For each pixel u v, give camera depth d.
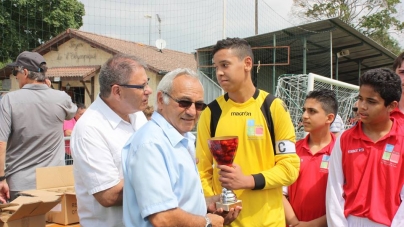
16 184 3.25
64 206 2.86
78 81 14.95
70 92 15.12
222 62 2.26
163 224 1.60
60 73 14.49
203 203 1.87
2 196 3.16
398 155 2.21
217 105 2.45
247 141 2.31
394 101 2.23
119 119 2.14
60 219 2.88
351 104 5.91
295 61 14.19
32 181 3.27
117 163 2.05
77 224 2.90
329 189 2.43
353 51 13.58
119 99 2.12
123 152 1.81
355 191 2.31
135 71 2.11
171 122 1.83
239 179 2.12
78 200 2.11
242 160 2.32
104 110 2.13
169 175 1.70
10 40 15.80
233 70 2.25
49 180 3.01
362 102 2.27
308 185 2.75
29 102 3.25
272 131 2.31
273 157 2.33
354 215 2.29
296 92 6.40
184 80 1.80
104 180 1.97
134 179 1.67
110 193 1.96
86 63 15.29
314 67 14.34
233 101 2.39
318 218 2.69
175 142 1.75
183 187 1.74
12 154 3.27
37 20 17.08
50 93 3.40
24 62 3.32
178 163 1.74
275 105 2.32
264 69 13.54
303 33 11.45
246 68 2.31
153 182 1.62
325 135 2.91
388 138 2.27
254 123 2.31
